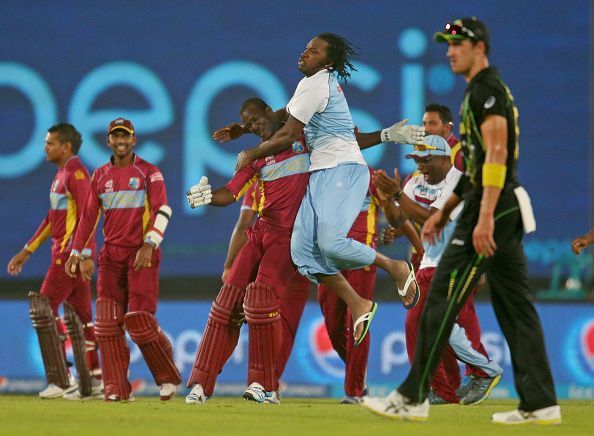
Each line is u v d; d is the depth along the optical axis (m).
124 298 26.02
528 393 17.16
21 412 18.77
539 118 38.50
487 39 17.02
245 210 26.92
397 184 23.39
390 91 38.31
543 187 38.53
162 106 38.94
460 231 16.97
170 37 38.94
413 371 17.02
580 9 38.34
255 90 38.81
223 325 23.64
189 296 38.59
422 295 25.09
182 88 38.88
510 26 38.38
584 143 38.47
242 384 35.41
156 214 25.64
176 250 38.66
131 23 39.06
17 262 31.45
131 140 25.97
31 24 39.28
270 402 23.56
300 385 35.50
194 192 22.53
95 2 39.12
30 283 39.16
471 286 16.98
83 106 39.16
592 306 36.12
